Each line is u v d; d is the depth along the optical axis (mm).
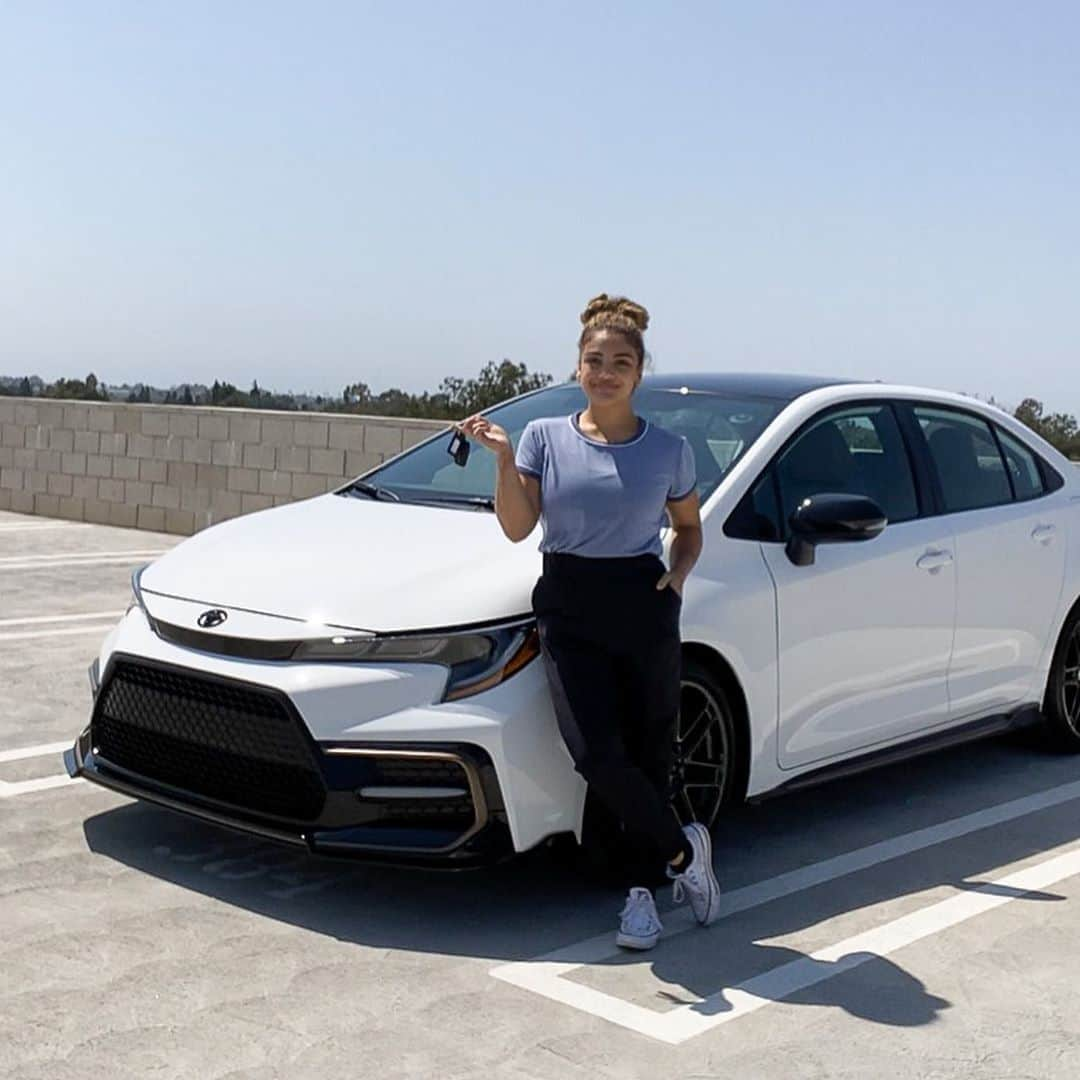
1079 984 3922
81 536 14453
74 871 4520
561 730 4016
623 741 4059
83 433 15812
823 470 5188
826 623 4961
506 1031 3518
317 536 4809
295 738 4086
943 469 5734
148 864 4605
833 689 5035
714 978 3893
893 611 5246
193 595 4508
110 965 3826
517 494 3979
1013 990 3873
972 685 5738
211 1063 3295
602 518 3945
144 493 15258
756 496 4891
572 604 3982
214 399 15539
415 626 4098
